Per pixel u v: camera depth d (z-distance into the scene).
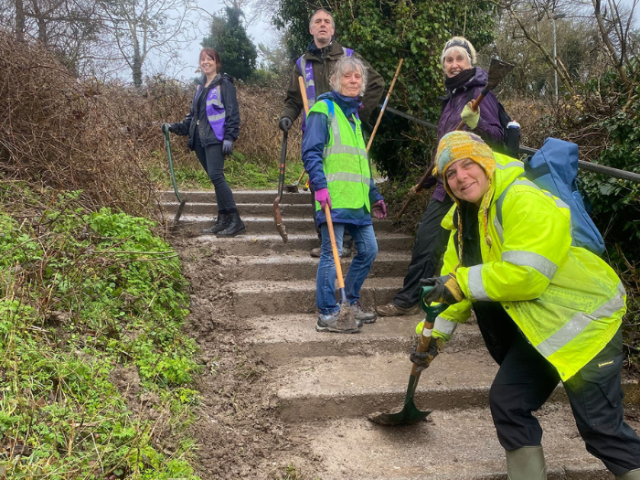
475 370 3.33
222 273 4.15
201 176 7.46
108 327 3.00
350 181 3.52
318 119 3.50
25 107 4.11
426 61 5.38
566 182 2.19
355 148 3.57
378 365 3.34
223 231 4.73
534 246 1.96
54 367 2.47
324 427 2.88
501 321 2.34
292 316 3.86
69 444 2.09
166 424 2.51
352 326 3.54
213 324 3.58
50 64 4.29
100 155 4.32
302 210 5.59
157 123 7.93
